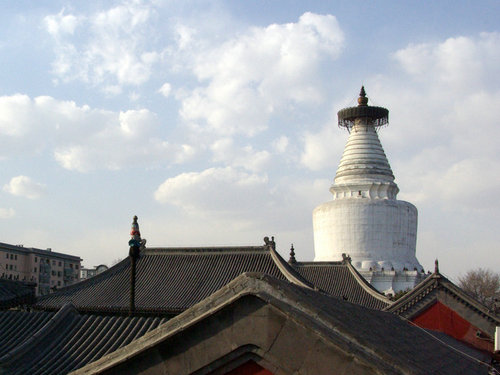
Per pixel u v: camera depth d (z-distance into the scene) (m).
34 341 22.30
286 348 9.64
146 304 51.75
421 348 16.08
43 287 134.12
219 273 56.03
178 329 10.11
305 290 12.77
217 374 10.16
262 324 9.81
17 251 127.31
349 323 11.70
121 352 10.42
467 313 40.22
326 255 103.75
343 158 108.19
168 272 57.12
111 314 51.59
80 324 24.12
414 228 104.81
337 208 102.56
